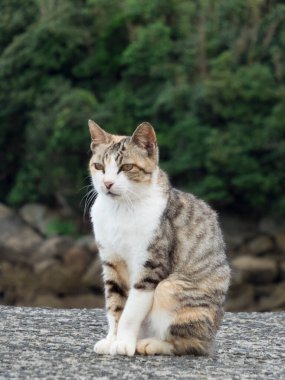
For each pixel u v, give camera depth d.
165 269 8.98
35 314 12.09
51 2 33.62
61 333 10.63
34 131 31.73
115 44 33.41
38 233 30.88
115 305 9.21
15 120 32.97
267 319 12.52
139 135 9.09
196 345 9.09
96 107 31.30
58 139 30.56
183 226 9.16
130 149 9.04
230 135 29.17
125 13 33.19
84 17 33.34
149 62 31.94
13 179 33.72
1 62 32.62
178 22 33.34
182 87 30.45
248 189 29.52
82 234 30.80
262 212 30.20
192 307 9.02
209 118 30.16
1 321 11.39
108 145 9.20
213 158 28.89
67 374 8.40
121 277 9.16
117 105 31.31
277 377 8.69
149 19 33.41
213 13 32.88
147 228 8.87
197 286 9.09
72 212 31.30
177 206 9.22
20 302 29.45
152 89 31.86
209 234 9.30
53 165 31.27
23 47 32.72
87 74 33.06
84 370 8.55
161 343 9.12
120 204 8.94
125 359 8.95
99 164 9.17
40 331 10.73
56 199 31.92
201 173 29.97
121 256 9.02
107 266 9.14
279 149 29.20
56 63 32.62
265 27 31.91
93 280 28.80
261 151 29.66
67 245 29.64
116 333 9.25
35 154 31.94
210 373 8.62
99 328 11.06
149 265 8.91
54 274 28.98
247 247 29.14
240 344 10.46
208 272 9.18
